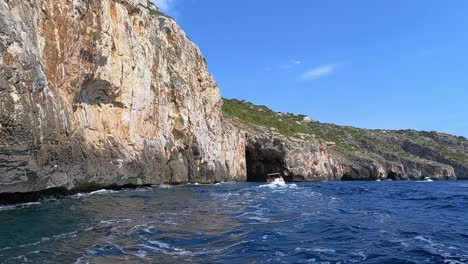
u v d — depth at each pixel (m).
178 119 41.12
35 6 20.30
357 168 79.56
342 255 11.33
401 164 88.88
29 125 17.33
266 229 15.16
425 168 94.44
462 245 12.95
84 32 24.92
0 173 16.33
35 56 18.77
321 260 10.74
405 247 12.49
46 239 11.91
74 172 22.55
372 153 93.75
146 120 34.50
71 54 23.77
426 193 37.75
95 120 27.33
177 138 40.94
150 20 38.62
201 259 10.57
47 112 19.41
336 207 23.38
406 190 42.59
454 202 28.23
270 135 64.88
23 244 11.20
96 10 26.42
